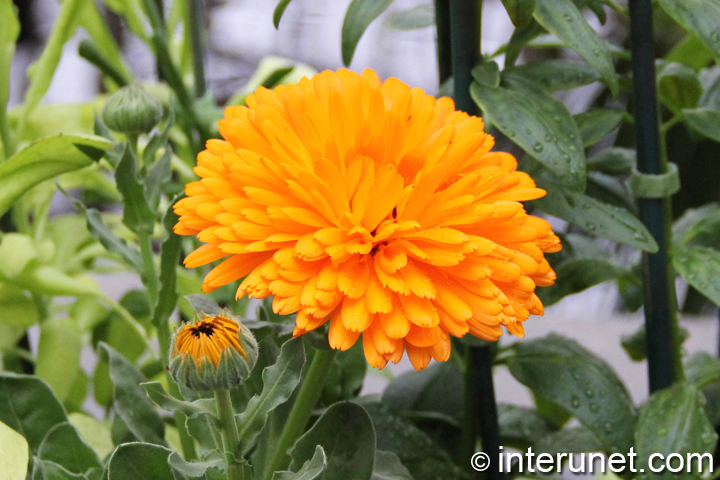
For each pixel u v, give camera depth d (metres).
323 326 0.38
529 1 0.39
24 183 0.42
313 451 0.39
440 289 0.37
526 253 0.37
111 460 0.38
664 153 0.43
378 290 0.36
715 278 0.42
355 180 0.37
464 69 0.41
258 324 0.39
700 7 0.41
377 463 0.41
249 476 0.37
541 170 0.43
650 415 0.42
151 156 0.42
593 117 0.43
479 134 0.37
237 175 0.37
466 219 0.37
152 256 0.42
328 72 0.39
